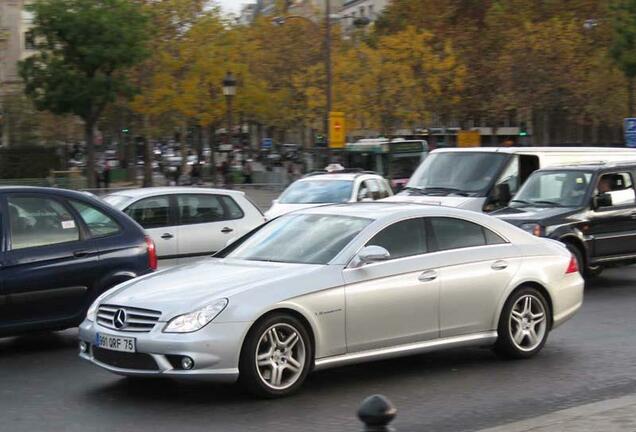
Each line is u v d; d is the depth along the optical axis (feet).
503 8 192.24
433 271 31.01
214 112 186.50
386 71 187.11
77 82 157.38
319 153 174.50
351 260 29.40
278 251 30.89
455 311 31.55
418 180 66.28
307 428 25.03
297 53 207.92
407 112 190.90
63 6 154.81
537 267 34.14
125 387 29.86
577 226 53.78
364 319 29.17
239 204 59.26
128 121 195.31
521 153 64.08
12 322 34.22
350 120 191.31
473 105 195.31
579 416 25.03
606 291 54.54
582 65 177.47
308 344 28.14
